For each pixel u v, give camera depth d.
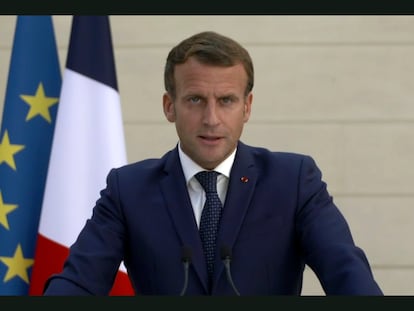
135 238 3.85
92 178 6.16
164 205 3.87
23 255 6.17
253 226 3.79
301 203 3.86
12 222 6.18
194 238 3.76
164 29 7.84
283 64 7.77
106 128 6.26
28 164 6.26
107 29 6.48
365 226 7.69
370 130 7.73
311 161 4.04
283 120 7.74
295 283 3.87
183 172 3.93
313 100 7.74
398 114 7.73
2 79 7.73
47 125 6.35
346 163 7.72
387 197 7.70
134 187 3.96
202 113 3.62
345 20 7.80
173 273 3.74
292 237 3.84
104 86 6.34
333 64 7.76
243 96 3.67
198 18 7.84
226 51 3.60
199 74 3.59
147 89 7.79
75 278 3.67
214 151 3.65
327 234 3.69
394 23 7.80
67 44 7.75
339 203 7.70
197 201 3.89
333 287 3.48
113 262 3.84
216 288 3.68
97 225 3.90
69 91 6.25
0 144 6.31
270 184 3.90
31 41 6.43
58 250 6.00
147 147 7.75
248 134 7.73
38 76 6.39
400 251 7.68
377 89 7.75
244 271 3.72
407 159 7.70
